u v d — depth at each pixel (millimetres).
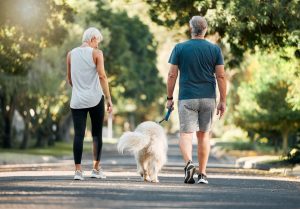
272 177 27844
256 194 17484
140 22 111562
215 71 20703
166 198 15750
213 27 39156
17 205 13969
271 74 62656
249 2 38250
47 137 88188
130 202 14711
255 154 66125
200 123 20672
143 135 20516
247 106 64688
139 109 169250
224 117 93562
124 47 102438
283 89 62312
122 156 68125
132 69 104938
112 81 105312
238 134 108750
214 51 20594
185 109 20531
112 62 101812
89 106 21234
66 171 29938
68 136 110000
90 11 95750
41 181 20328
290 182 23250
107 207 13789
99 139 21844
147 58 115438
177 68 20688
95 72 21406
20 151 72125
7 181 20500
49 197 15516
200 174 20750
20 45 49312
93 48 21484
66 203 14359
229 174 29594
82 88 21312
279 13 38469
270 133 70375
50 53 70375
